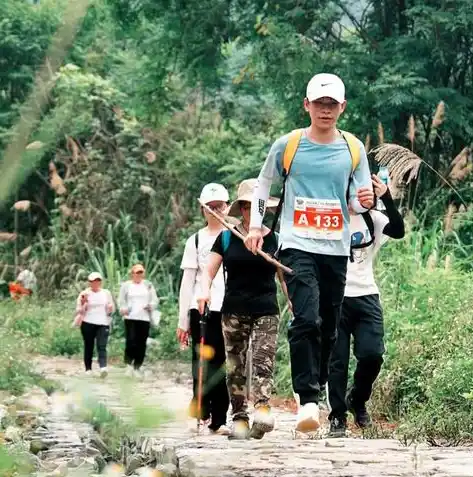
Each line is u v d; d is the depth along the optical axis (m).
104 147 36.94
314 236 8.01
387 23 26.20
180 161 35.56
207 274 9.29
